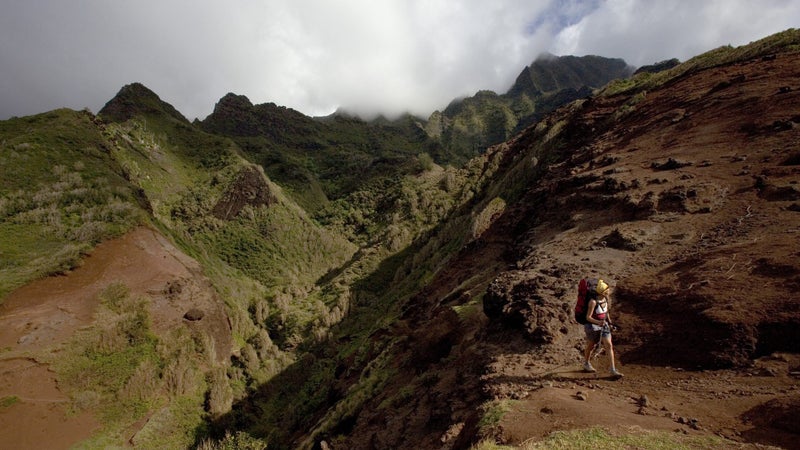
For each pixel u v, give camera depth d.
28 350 38.78
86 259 49.78
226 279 81.88
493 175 63.97
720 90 23.62
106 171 67.50
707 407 5.71
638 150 22.64
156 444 37.84
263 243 113.44
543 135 49.19
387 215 123.75
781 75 21.08
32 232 50.69
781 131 16.19
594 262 12.93
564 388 7.25
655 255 12.13
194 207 115.25
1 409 33.69
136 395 40.47
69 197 57.72
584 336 9.48
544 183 28.08
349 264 100.56
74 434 35.12
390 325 31.75
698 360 7.25
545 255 15.66
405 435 10.38
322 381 43.75
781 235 10.04
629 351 8.34
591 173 21.81
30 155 62.03
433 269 45.81
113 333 43.53
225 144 156.25
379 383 18.67
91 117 99.31
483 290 18.11
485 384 8.56
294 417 38.59
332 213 152.25
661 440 4.75
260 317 79.19
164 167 125.75
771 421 4.86
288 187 170.62
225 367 54.78
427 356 15.62
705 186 14.72
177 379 44.03
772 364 6.44
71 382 38.16
